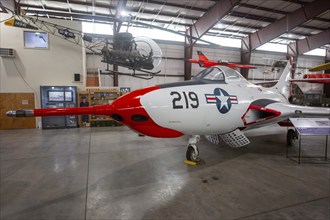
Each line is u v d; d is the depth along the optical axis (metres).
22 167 4.38
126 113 3.27
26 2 11.50
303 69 22.08
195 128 3.86
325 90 23.00
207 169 4.15
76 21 10.94
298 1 12.95
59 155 5.29
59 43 10.77
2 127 10.04
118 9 10.55
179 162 4.61
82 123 10.66
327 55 22.52
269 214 2.55
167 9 13.20
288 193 3.11
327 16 14.95
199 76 4.45
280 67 12.50
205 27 13.89
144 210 2.66
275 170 4.10
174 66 16.75
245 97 4.46
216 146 6.03
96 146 6.25
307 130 4.33
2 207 2.76
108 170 4.15
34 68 10.47
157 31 16.12
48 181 3.62
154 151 5.59
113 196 3.04
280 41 19.56
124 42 7.24
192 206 2.74
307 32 17.66
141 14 13.52
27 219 2.48
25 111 2.84
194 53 17.23
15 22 8.41
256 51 19.23
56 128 10.11
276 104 4.64
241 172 3.98
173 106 3.52
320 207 2.71
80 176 3.84
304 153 5.35
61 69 10.84
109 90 10.98
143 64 7.34
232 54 18.50
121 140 7.11
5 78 10.12
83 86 11.19
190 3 12.71
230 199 2.92
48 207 2.75
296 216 2.51
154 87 3.63
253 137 7.44
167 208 2.70
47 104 10.45
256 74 19.53
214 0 12.45
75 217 2.51
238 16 14.45
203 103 3.79
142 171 4.07
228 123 4.22
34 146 6.31
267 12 14.08
